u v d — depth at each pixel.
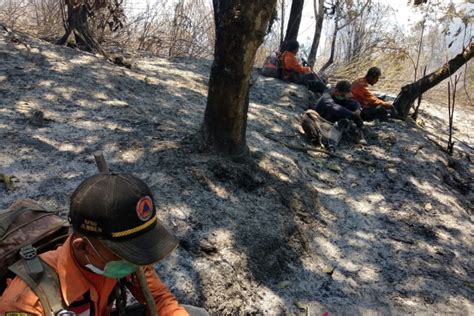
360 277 3.68
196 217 3.40
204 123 4.09
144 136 4.26
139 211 1.43
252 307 3.04
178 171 3.78
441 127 7.41
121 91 5.29
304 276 3.49
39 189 3.36
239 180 3.89
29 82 4.86
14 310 1.41
